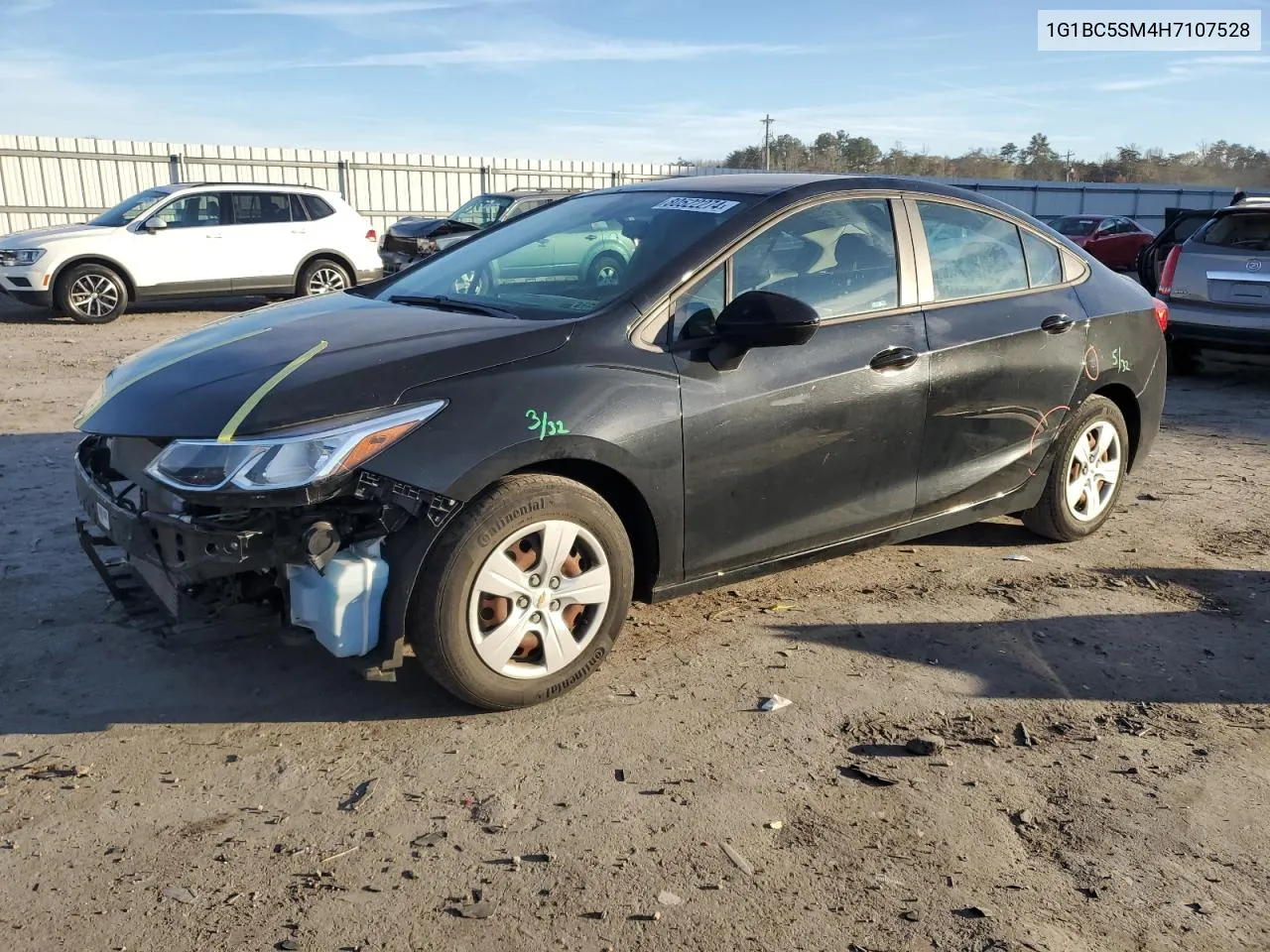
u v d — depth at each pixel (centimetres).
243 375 331
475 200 1911
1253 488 649
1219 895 268
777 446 385
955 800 306
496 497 325
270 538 305
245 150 2397
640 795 304
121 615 410
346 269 1553
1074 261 512
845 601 451
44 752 318
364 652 318
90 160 2198
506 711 349
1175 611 450
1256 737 348
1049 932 252
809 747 333
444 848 278
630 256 391
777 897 262
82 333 1277
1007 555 514
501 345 341
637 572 380
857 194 428
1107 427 522
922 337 428
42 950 238
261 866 269
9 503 548
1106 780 319
